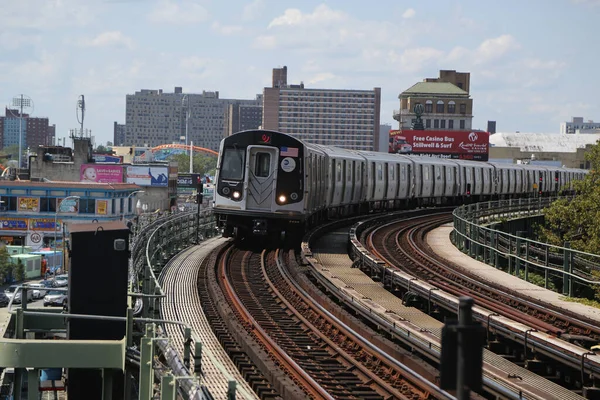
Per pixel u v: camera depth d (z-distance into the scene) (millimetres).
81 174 159625
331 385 21047
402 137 158375
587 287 44844
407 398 19953
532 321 27406
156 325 23922
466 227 52938
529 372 22797
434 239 59344
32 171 159750
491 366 22219
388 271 35531
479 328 8578
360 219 70125
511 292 35188
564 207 67875
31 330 23844
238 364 22391
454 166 98812
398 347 24062
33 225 123500
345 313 28656
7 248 111688
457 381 8547
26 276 99500
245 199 47750
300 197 47625
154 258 38062
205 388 17156
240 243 51781
